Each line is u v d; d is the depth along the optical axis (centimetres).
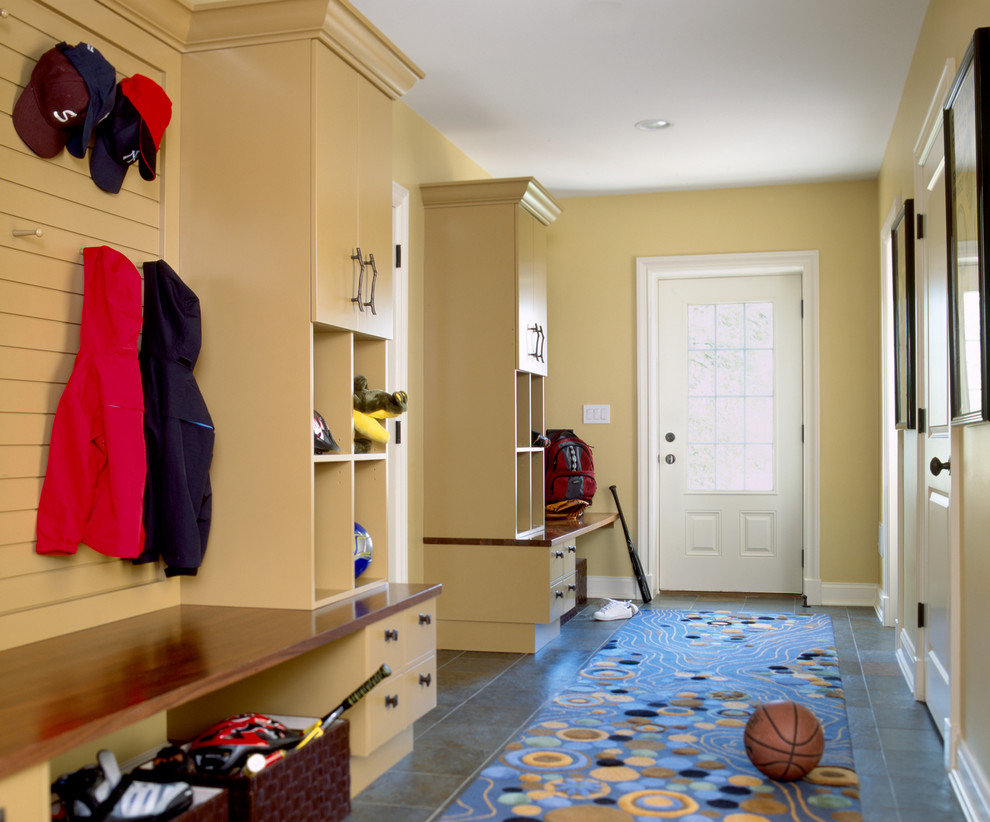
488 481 455
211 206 274
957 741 267
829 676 388
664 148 505
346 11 270
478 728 321
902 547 420
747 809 245
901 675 392
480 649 452
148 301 254
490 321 459
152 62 265
